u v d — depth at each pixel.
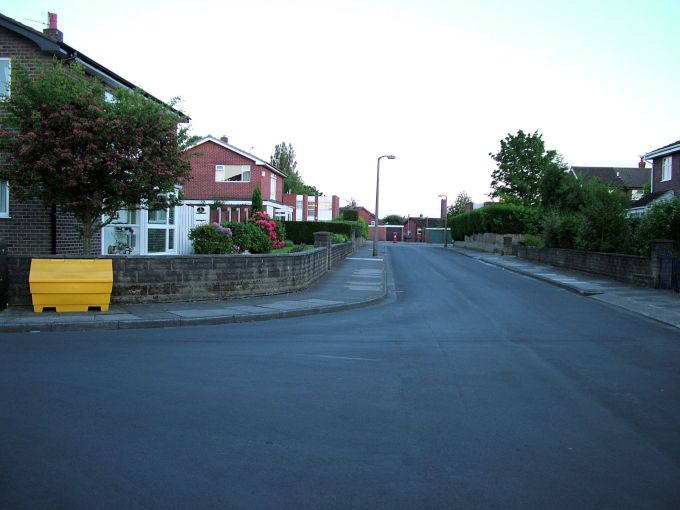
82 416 5.65
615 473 4.57
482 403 6.42
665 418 5.99
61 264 12.34
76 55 16.41
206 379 7.18
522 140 56.94
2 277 12.00
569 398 6.68
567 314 14.01
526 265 30.72
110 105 12.70
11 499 3.94
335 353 8.96
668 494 4.21
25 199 12.94
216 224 22.72
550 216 33.38
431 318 13.12
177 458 4.69
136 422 5.52
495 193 58.03
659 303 15.62
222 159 41.09
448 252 47.81
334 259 27.86
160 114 13.00
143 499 3.98
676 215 20.56
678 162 33.06
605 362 8.66
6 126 14.61
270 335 10.54
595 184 26.81
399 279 23.47
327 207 74.75
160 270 13.72
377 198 38.06
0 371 7.33
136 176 12.53
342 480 4.35
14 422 5.44
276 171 45.00
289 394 6.60
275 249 29.39
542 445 5.16
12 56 16.30
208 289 14.45
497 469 4.61
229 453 4.82
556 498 4.11
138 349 8.92
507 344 9.99
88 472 4.39
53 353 8.48
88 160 11.97
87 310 12.35
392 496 4.10
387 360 8.52
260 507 3.90
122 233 19.50
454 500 4.06
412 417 5.88
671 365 8.52
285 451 4.89
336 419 5.76
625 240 23.70
